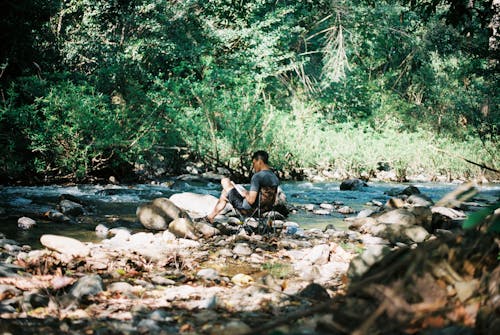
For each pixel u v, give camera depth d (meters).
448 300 2.59
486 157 20.38
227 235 7.11
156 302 3.80
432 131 27.66
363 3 27.91
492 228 2.00
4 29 13.77
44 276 4.42
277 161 16.45
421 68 31.23
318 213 9.70
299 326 2.90
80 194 11.02
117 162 13.55
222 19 22.33
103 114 12.90
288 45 28.36
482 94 27.38
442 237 2.21
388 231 7.02
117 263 5.00
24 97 13.62
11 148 11.75
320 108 26.88
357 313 2.62
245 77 18.61
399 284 2.12
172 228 6.80
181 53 19.66
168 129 15.02
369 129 21.50
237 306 3.69
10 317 3.31
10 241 5.83
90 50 17.33
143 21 19.14
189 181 14.25
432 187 16.20
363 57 31.81
